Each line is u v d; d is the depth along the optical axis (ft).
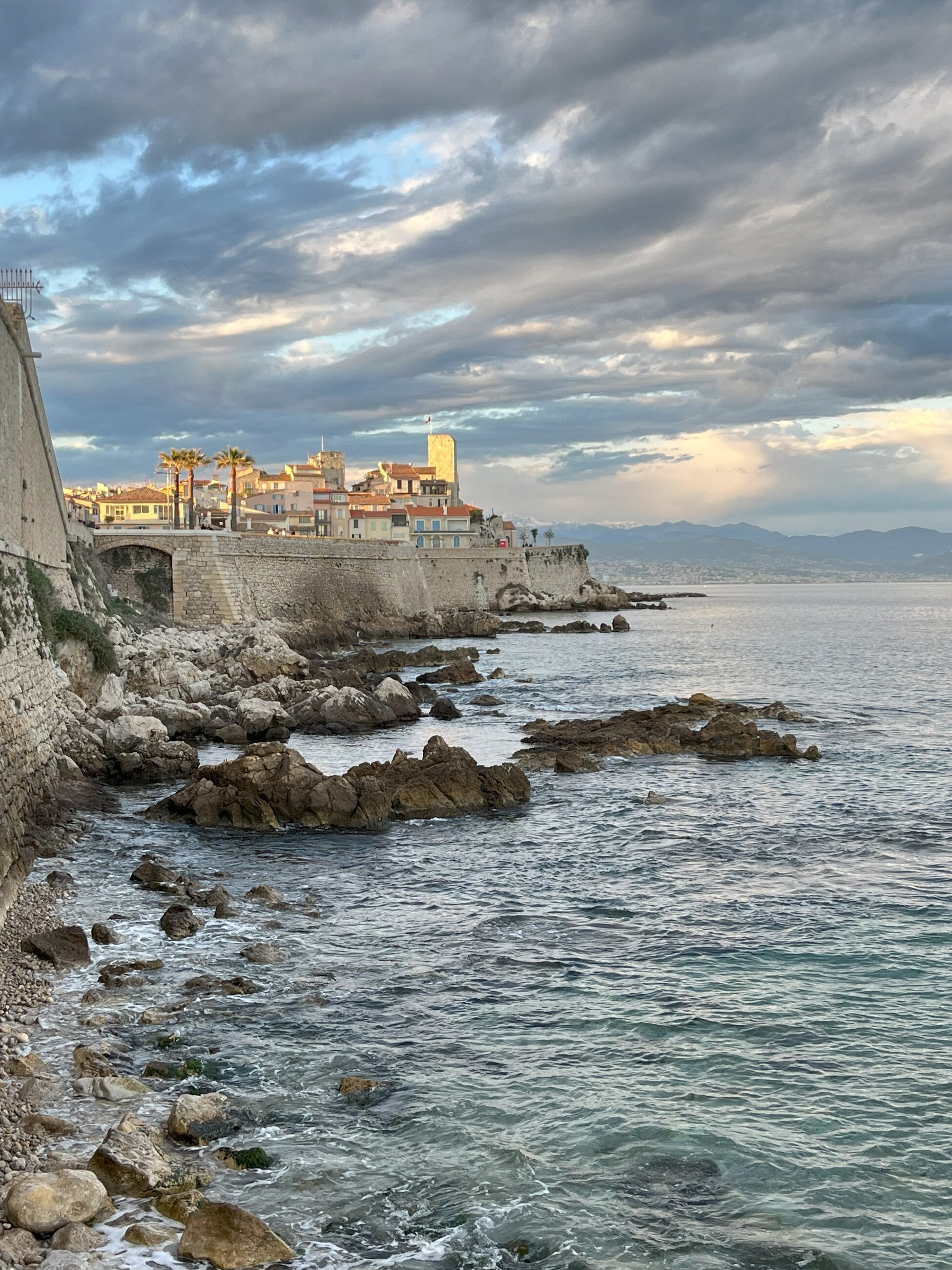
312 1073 62.59
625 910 94.68
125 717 160.86
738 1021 70.54
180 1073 61.82
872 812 133.18
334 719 205.87
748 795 143.13
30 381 160.45
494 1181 51.98
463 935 87.61
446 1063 64.23
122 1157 50.85
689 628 537.65
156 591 330.34
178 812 127.54
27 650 132.05
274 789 126.72
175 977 76.64
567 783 151.64
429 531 630.74
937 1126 57.57
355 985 76.43
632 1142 55.72
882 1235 48.60
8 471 133.80
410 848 116.06
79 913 90.22
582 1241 47.62
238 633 312.29
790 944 85.56
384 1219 48.83
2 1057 62.39
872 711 226.58
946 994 75.36
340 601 417.69
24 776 115.55
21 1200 46.37
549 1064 64.23
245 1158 52.95
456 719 217.97
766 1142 55.83
